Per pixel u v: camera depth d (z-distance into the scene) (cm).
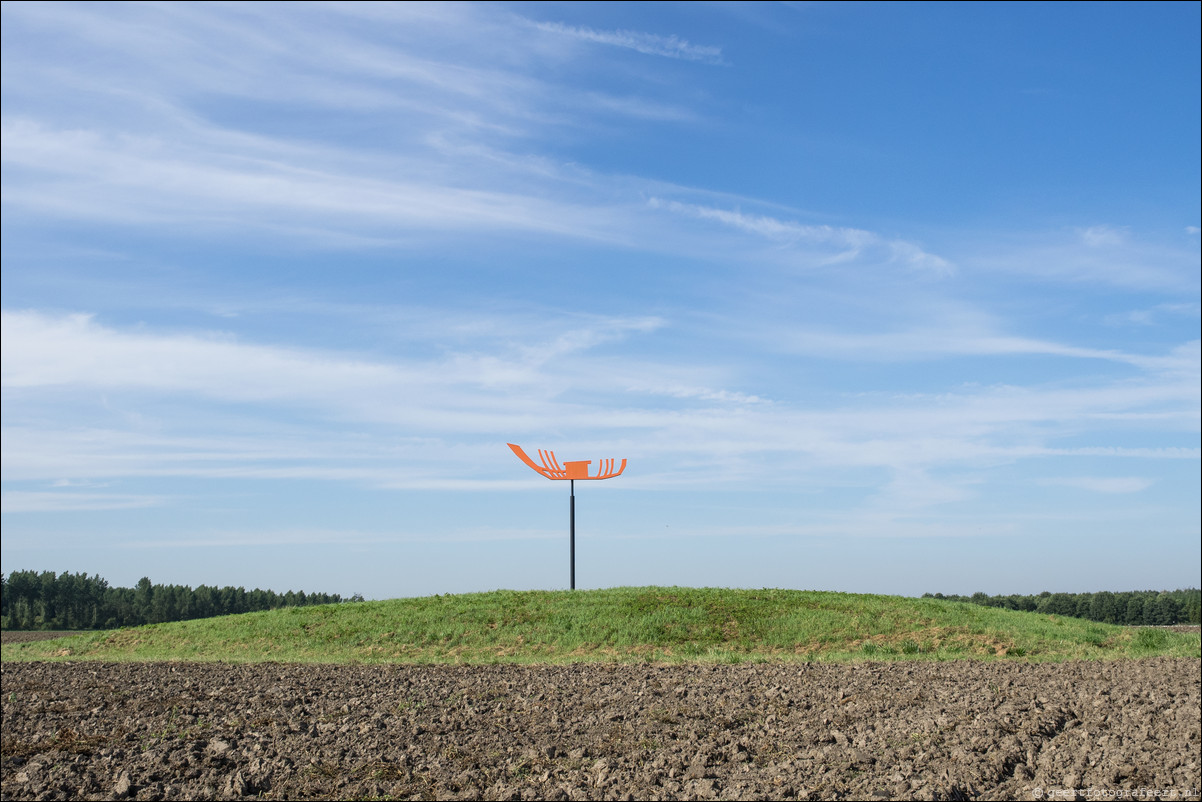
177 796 1049
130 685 1944
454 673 2141
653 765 1130
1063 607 7006
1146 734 1255
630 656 2580
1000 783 1039
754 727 1355
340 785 1083
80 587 9119
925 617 2856
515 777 1106
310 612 3381
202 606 9669
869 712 1437
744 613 2942
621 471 3600
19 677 2142
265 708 1593
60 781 1101
